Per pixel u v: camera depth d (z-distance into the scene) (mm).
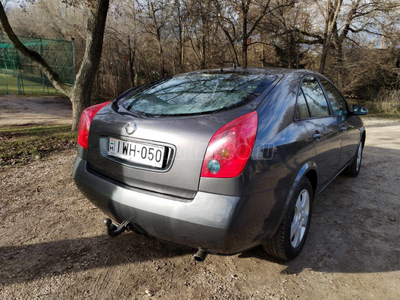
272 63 19281
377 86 17203
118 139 2137
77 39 23141
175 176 1841
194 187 1786
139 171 1985
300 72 2805
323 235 2801
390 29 16250
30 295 1963
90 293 1995
